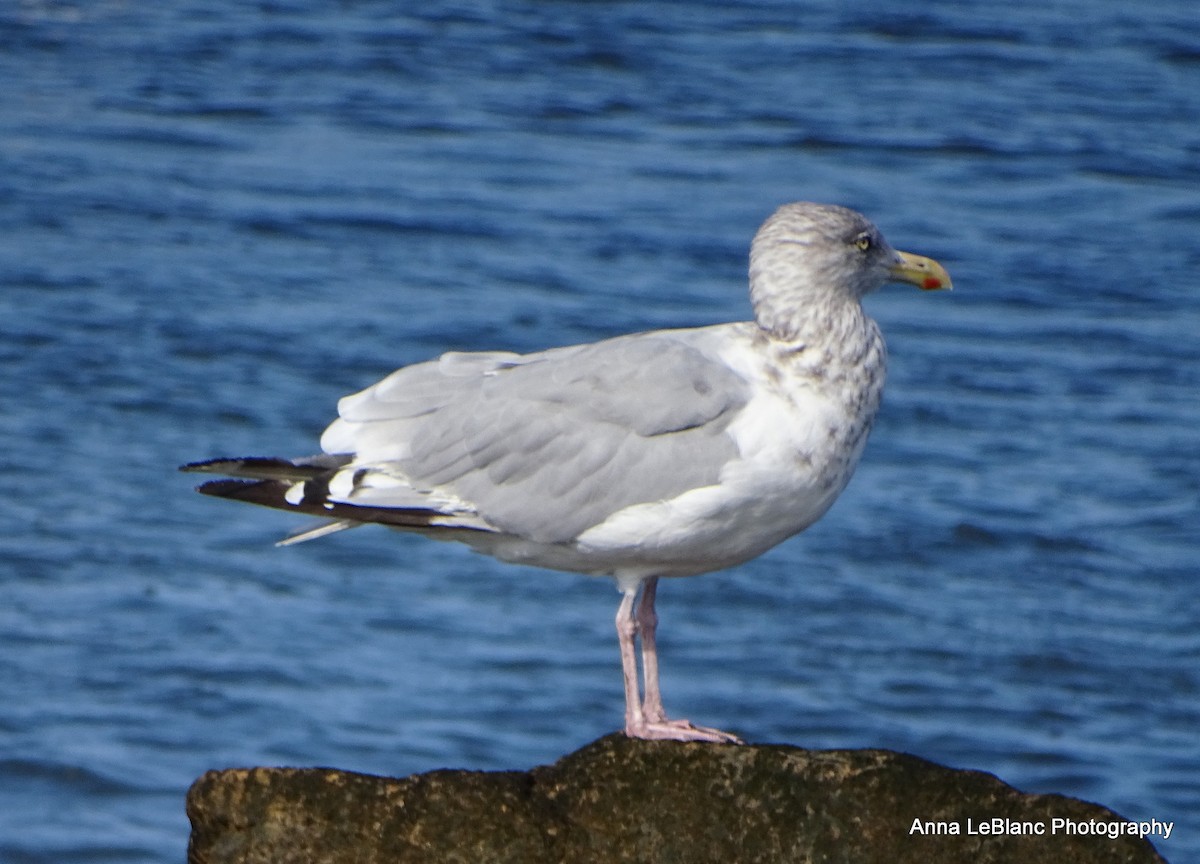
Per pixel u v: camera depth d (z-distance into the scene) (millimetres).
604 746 8594
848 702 16453
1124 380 22266
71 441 20453
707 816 8367
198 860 8352
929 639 17469
